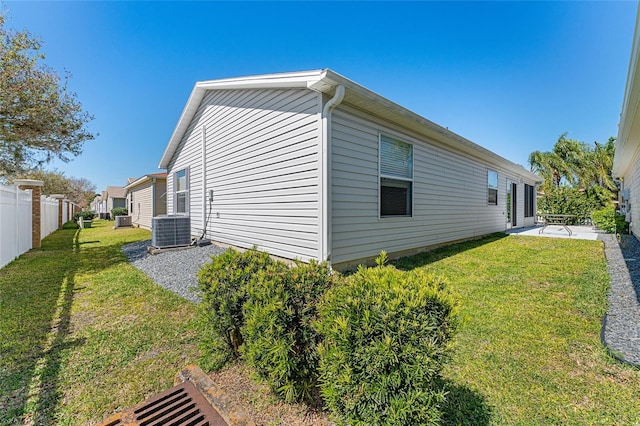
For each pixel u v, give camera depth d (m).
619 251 6.40
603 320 2.87
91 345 2.59
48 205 12.91
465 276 4.58
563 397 1.83
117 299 3.83
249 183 6.17
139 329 2.91
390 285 1.46
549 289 3.87
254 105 5.97
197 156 8.48
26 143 7.26
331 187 4.45
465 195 8.28
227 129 6.95
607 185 19.61
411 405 1.14
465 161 8.26
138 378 2.10
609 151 19.92
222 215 7.25
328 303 1.50
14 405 1.83
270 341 1.58
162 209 14.14
